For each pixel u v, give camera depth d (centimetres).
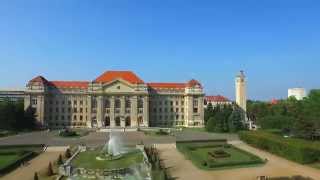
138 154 14138
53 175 10731
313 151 12381
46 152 15262
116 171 10919
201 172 11231
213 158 13288
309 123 17750
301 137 17588
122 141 18300
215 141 17475
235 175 10738
